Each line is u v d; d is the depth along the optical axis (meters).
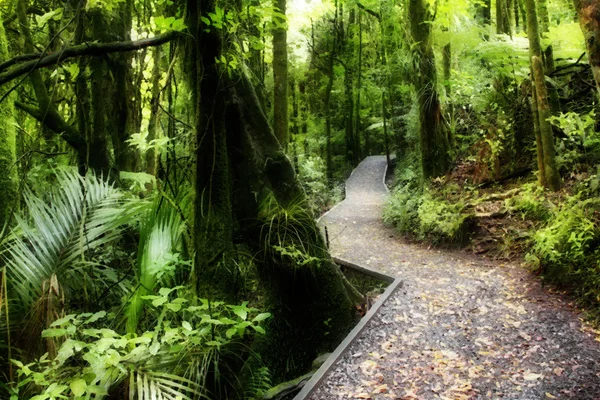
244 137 4.62
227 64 4.19
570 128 7.31
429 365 3.84
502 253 6.79
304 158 17.16
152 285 3.57
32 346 3.02
